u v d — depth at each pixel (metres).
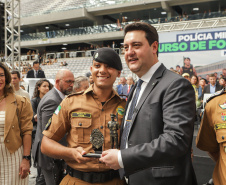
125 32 1.22
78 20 23.12
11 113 2.06
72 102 1.43
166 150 0.97
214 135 1.50
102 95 1.43
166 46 9.07
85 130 1.39
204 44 8.55
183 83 1.09
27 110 2.21
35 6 25.09
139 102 1.19
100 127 1.39
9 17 9.82
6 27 9.60
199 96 6.46
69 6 22.89
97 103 1.43
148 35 1.17
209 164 3.25
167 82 1.13
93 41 21.53
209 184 1.73
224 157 1.34
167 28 9.20
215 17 9.17
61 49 26.00
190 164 1.15
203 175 2.95
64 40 21.06
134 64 1.19
